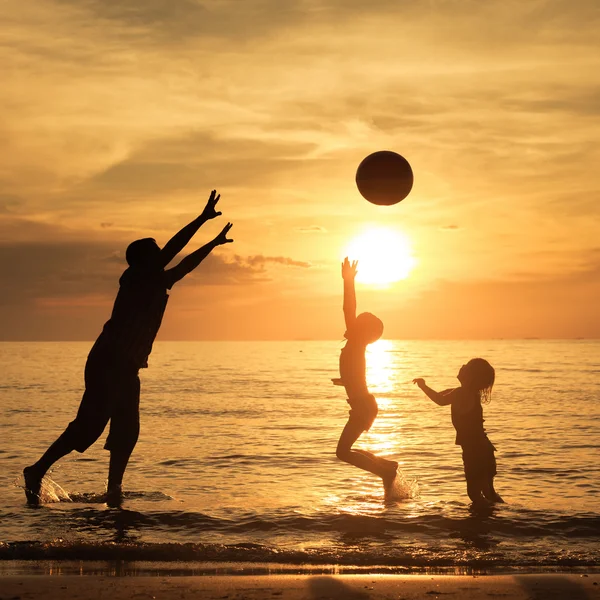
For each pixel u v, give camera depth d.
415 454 12.83
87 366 8.88
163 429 17.23
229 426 17.97
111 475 9.18
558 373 52.19
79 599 5.04
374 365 79.75
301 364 77.25
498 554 6.50
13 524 7.60
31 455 12.67
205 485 9.96
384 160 9.67
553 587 5.38
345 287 9.62
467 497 9.12
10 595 5.12
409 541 7.02
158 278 8.91
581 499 9.04
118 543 6.62
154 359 96.12
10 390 32.84
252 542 6.93
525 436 15.77
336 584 5.46
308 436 15.78
